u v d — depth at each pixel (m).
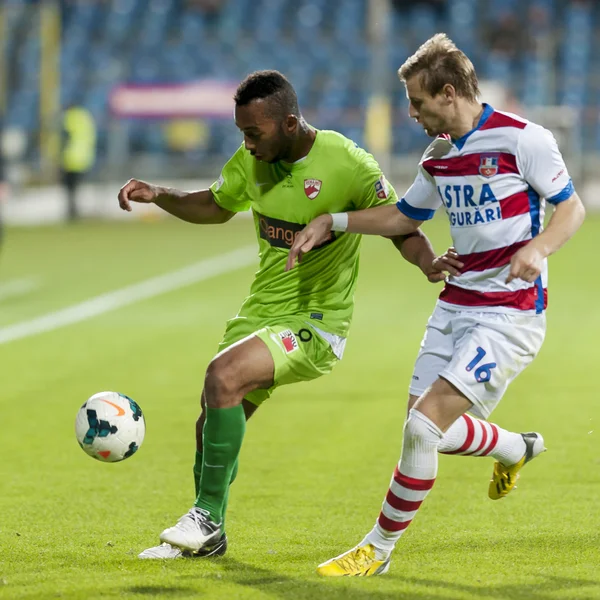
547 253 14.70
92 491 21.48
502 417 27.81
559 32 136.25
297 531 18.33
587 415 27.86
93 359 37.09
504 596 14.25
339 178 16.92
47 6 119.69
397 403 29.97
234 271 61.56
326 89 128.88
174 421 28.09
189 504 20.45
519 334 15.46
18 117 126.00
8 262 66.81
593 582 14.90
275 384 16.64
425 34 136.62
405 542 17.48
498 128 15.09
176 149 115.31
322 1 143.50
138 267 63.94
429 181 15.92
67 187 97.50
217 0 142.62
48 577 15.42
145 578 15.27
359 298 50.81
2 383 33.22
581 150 121.31
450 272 15.80
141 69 132.38
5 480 22.42
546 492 20.83
